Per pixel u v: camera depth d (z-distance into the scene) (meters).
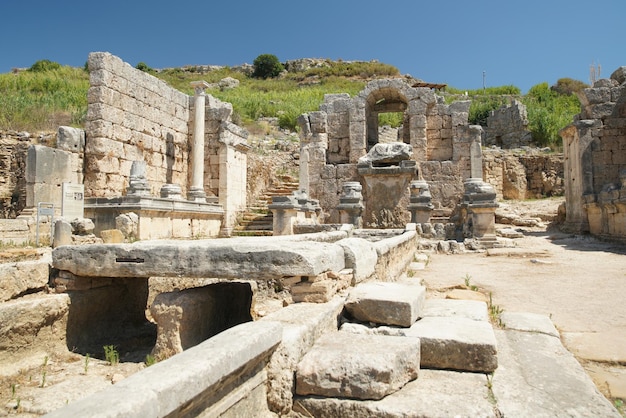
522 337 4.57
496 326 5.02
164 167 17.58
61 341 5.05
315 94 44.88
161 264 4.81
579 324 5.35
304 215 15.94
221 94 43.06
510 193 27.20
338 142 22.11
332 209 21.02
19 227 11.05
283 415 3.07
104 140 14.27
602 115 16.77
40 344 4.82
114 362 4.80
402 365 3.21
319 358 3.16
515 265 10.35
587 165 16.73
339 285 4.66
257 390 2.98
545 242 15.09
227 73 66.00
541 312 5.91
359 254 5.25
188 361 2.40
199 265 4.65
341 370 3.05
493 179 26.92
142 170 13.27
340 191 21.00
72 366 4.70
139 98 16.05
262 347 2.88
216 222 17.55
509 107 33.50
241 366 2.66
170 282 6.73
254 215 19.23
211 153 18.64
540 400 3.00
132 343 5.54
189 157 19.27
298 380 3.10
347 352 3.20
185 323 4.61
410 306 4.03
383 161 17.92
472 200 13.98
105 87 14.34
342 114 22.06
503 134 34.09
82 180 14.13
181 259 4.73
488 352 3.50
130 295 6.08
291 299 4.47
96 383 4.23
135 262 4.92
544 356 3.96
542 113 32.38
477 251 13.04
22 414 3.61
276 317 3.66
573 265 10.27
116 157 14.88
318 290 4.27
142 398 1.94
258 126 32.34
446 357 3.58
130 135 15.52
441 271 9.41
